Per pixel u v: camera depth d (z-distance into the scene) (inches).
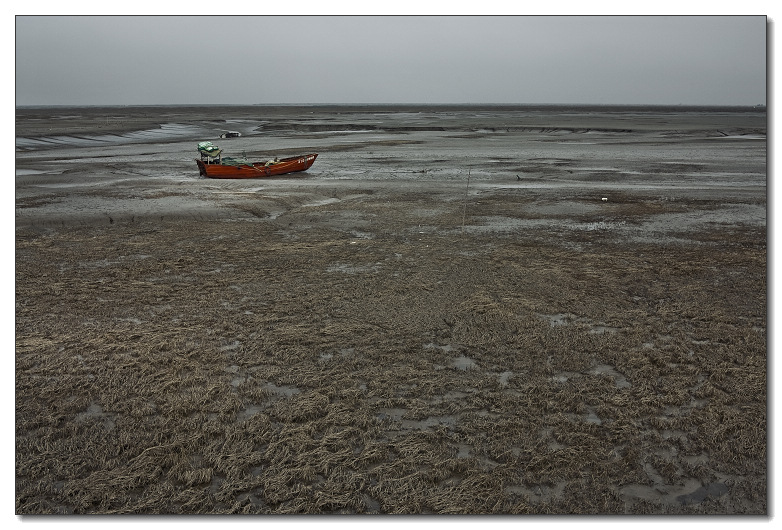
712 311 474.3
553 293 520.4
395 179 1203.2
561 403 335.6
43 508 255.1
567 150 1761.8
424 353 401.7
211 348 410.0
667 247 678.5
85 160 1517.0
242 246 690.8
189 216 841.5
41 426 315.6
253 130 2967.5
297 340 422.3
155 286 544.4
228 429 309.4
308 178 1213.7
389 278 567.5
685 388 353.4
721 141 2037.4
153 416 326.6
